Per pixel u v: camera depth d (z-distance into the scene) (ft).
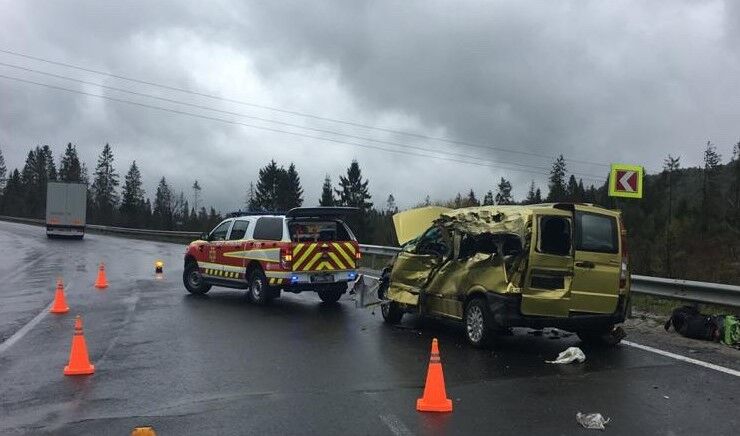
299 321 36.52
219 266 47.01
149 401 20.36
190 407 19.70
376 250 73.15
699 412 19.02
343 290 44.16
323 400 20.40
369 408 19.51
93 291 50.83
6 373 24.09
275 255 42.27
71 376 23.61
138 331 33.04
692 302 36.55
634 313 37.19
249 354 27.43
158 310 40.70
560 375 23.54
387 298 35.86
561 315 27.37
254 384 22.41
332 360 26.22
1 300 45.37
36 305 42.75
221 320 36.78
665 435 17.04
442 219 32.04
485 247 29.81
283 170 342.44
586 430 17.44
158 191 414.82
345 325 35.17
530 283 26.99
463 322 29.78
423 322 36.24
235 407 19.66
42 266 75.46
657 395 20.84
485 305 28.09
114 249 112.47
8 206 368.68
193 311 40.32
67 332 32.63
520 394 20.99
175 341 30.35
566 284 27.37
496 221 28.48
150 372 24.18
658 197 251.39
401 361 26.02
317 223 43.98
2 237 145.59
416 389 21.71
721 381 22.58
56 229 145.59
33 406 19.86
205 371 24.34
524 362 25.76
